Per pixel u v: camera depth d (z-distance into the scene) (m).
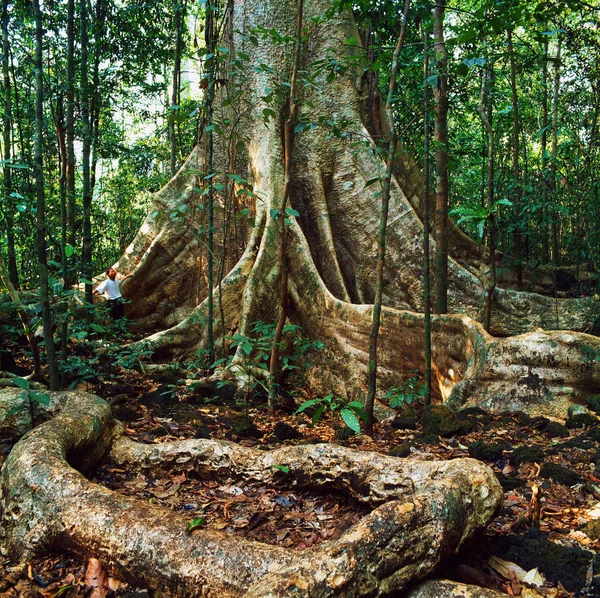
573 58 10.30
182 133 15.27
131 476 3.92
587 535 3.17
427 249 6.12
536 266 10.33
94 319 6.56
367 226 9.02
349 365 7.26
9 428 4.16
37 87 4.68
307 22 9.38
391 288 8.94
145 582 2.59
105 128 14.38
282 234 5.38
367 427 5.09
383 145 8.95
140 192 17.27
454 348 6.52
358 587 2.21
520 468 4.17
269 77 8.98
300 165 9.16
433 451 4.54
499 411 5.68
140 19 11.45
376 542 2.33
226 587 2.44
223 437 4.86
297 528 3.24
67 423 3.70
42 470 3.07
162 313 9.89
